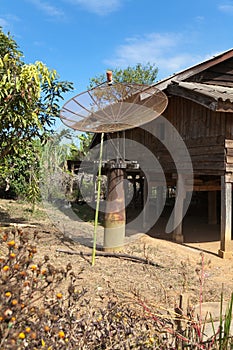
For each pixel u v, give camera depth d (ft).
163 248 26.32
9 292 5.81
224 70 30.53
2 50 25.81
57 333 6.57
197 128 27.27
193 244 29.01
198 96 23.82
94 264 20.25
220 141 24.71
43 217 35.81
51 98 26.37
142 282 17.42
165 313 10.96
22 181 49.16
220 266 22.22
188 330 7.98
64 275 7.36
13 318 5.58
